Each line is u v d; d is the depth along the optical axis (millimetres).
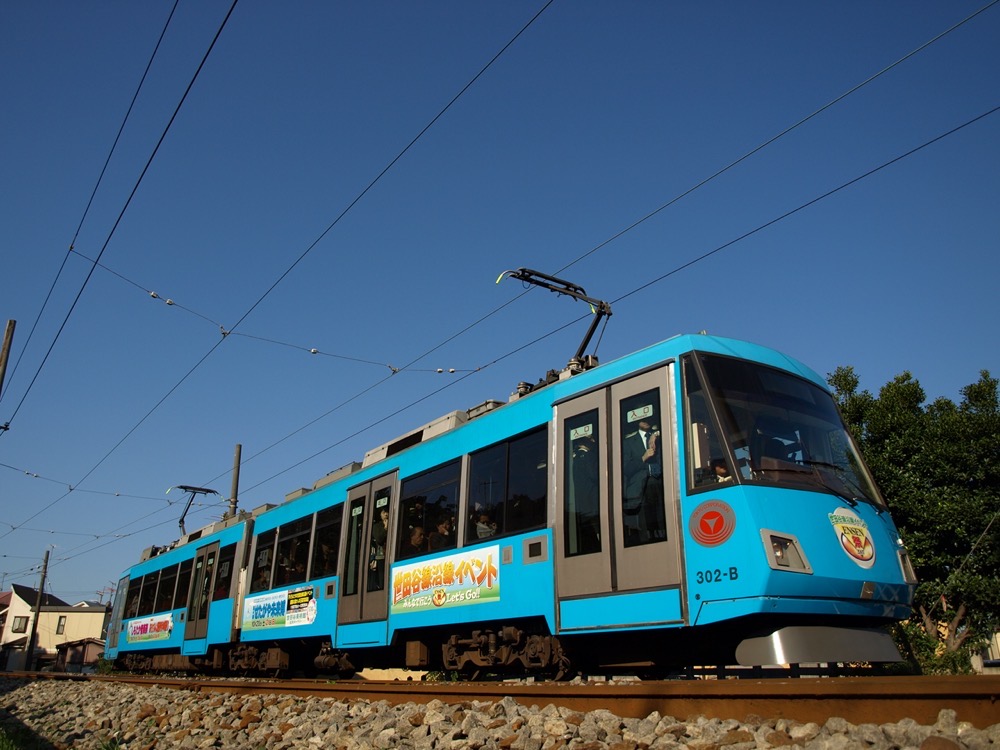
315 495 14797
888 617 7738
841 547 7422
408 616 11062
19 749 9789
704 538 7340
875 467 12977
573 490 8820
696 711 5750
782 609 6914
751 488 7223
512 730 6129
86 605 81438
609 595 8086
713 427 7609
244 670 17266
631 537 8000
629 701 6184
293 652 15734
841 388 14102
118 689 15461
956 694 4566
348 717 8289
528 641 9406
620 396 8586
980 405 12953
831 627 7270
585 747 5344
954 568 12352
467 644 10398
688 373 7996
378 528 12359
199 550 20219
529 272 12609
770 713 5344
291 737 7887
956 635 12594
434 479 11289
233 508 28250
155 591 23062
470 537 10203
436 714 7027
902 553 8141
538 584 8953
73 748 9844
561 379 9656
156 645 21766
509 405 10164
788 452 7844
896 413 13195
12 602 70062
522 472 9625
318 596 13688
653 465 7996
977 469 12438
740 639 7688
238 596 17234
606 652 9023
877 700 4863
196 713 10195
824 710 5094
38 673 23531
